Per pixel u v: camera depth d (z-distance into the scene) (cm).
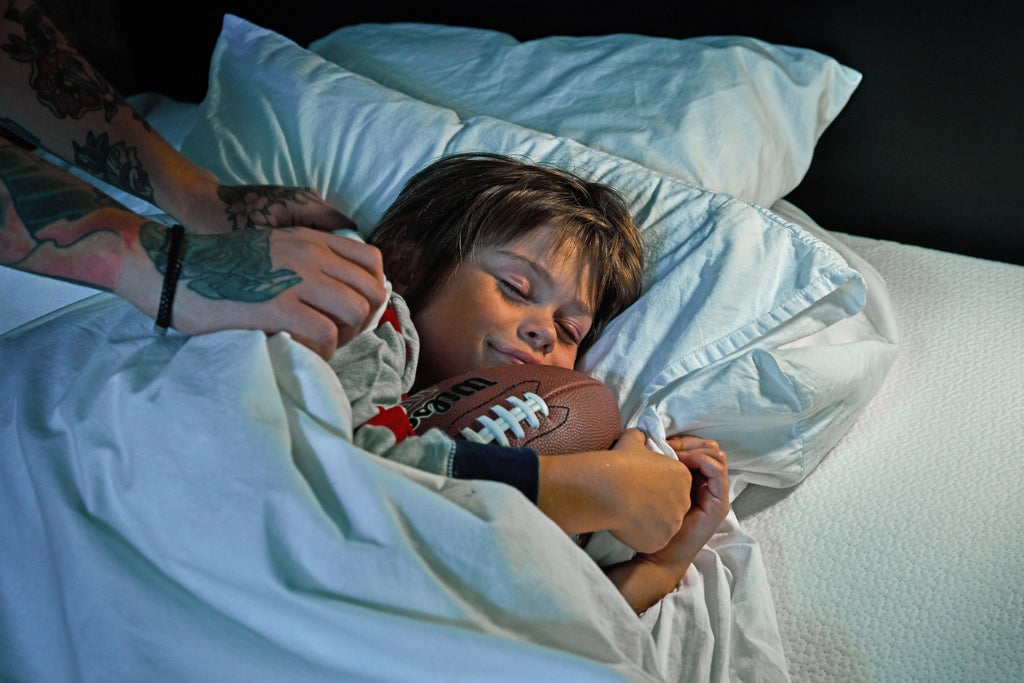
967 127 152
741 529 109
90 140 105
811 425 116
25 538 85
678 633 96
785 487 120
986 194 157
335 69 145
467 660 69
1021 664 97
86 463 79
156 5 195
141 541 75
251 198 108
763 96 150
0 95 101
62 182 85
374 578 70
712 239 121
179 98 208
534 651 69
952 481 118
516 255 109
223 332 80
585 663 70
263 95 143
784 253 119
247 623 71
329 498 73
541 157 134
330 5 185
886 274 153
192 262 82
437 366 109
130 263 82
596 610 79
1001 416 127
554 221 112
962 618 102
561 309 112
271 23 191
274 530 71
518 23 175
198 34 196
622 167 134
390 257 116
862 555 110
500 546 74
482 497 76
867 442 126
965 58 147
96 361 88
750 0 157
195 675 72
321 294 82
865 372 119
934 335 141
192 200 108
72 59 106
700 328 114
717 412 111
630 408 113
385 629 68
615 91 149
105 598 74
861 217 169
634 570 98
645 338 116
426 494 73
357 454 73
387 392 90
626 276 119
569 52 156
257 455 72
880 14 150
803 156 152
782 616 103
